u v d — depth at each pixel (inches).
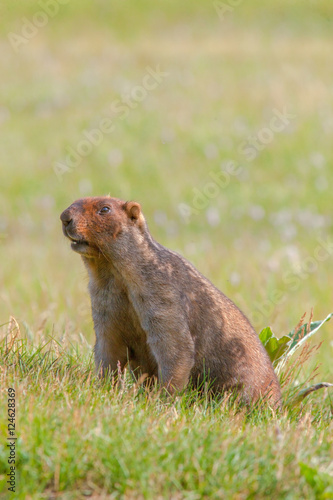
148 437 230.7
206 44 1733.5
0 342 325.1
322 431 265.3
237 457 223.3
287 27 1855.3
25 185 1069.1
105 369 314.2
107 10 1994.3
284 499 210.7
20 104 1366.9
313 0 2021.4
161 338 299.3
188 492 211.0
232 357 321.4
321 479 215.3
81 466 214.5
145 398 280.5
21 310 493.0
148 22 1935.3
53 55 1647.4
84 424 235.1
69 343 362.0
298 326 362.0
